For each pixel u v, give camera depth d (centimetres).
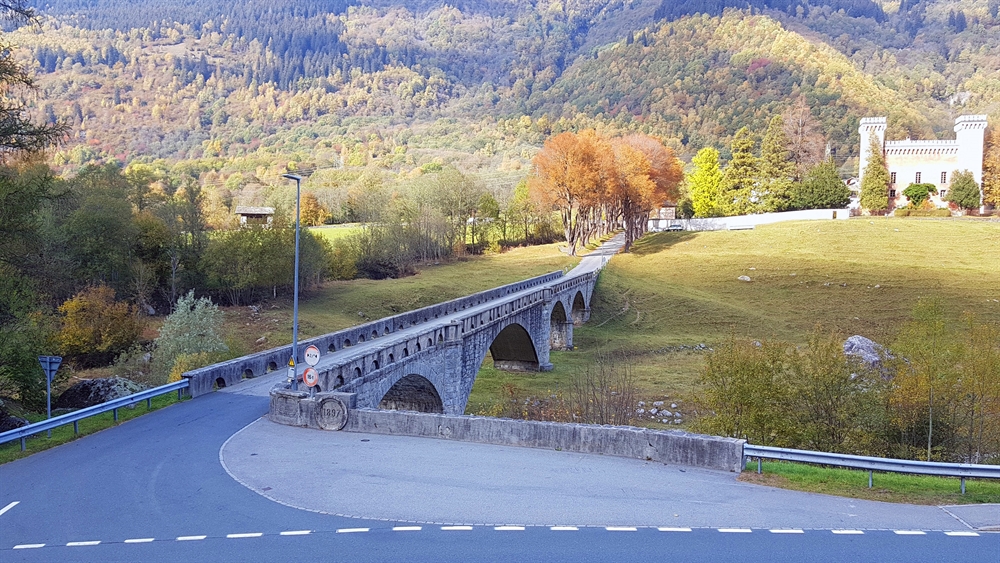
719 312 7412
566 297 6444
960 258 8756
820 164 12825
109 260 6206
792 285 8131
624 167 10569
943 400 3153
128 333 5178
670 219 13950
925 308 3347
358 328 3903
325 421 2381
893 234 9950
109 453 2072
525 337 5322
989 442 3219
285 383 2678
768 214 11925
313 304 7650
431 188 11862
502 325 4606
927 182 12325
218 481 1812
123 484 1792
